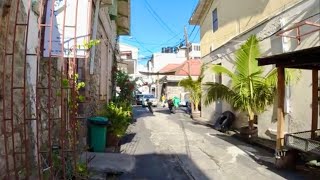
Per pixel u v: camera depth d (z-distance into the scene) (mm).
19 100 4871
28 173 4844
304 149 8047
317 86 9258
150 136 14688
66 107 6527
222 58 19703
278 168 8883
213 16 22000
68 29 5488
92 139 9656
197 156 10477
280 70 9102
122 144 12383
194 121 22375
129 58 40719
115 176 7625
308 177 8031
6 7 4406
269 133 13062
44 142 5824
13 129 4508
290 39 11594
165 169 8750
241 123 16453
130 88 24141
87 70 9711
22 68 4988
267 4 13531
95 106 11828
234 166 9172
